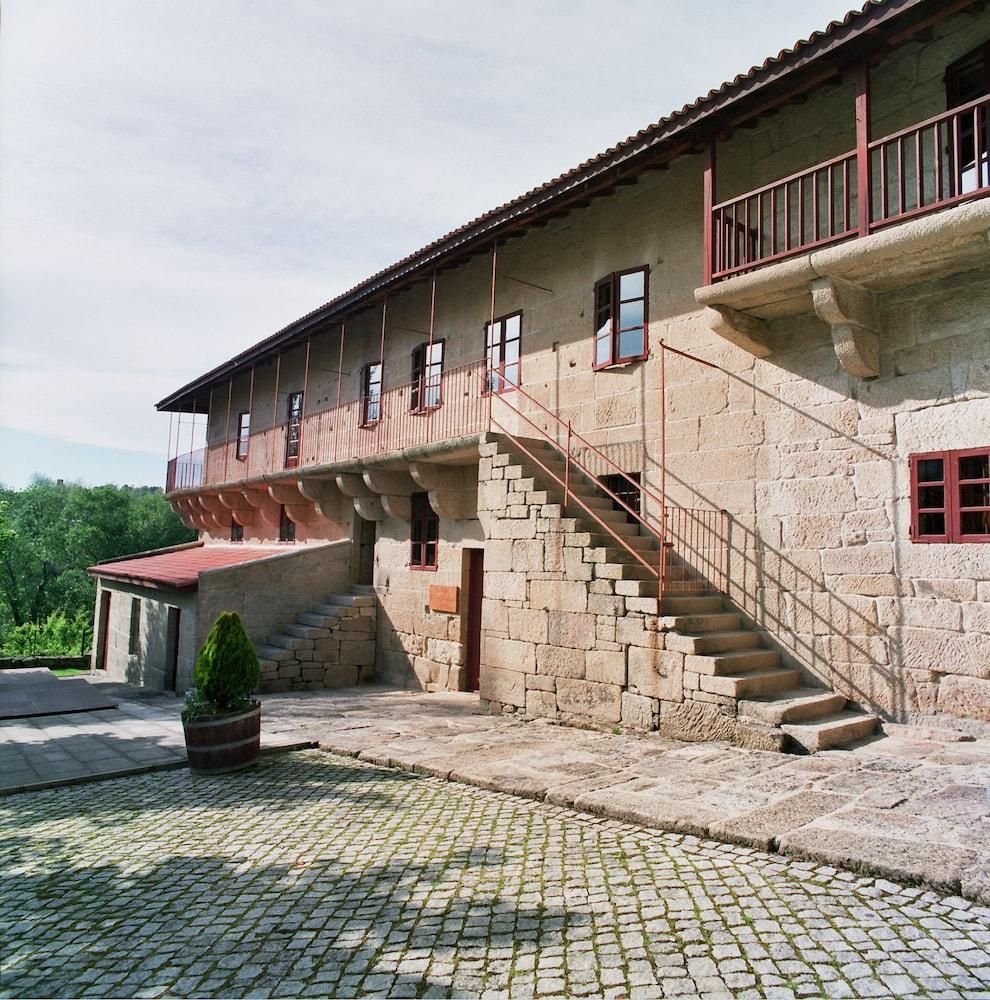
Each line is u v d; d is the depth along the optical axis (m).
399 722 8.71
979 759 5.58
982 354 6.27
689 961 2.97
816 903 3.42
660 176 9.50
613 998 2.75
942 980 2.75
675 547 8.88
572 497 8.77
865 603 6.98
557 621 8.46
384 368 14.65
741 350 8.34
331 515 14.77
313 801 5.62
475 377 12.28
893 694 6.72
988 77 6.52
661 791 5.19
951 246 5.88
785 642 7.64
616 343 9.85
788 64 6.58
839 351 6.83
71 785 6.44
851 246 6.23
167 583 13.34
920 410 6.67
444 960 3.11
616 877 3.86
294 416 18.03
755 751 6.28
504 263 11.95
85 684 13.67
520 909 3.54
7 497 42.88
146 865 4.45
